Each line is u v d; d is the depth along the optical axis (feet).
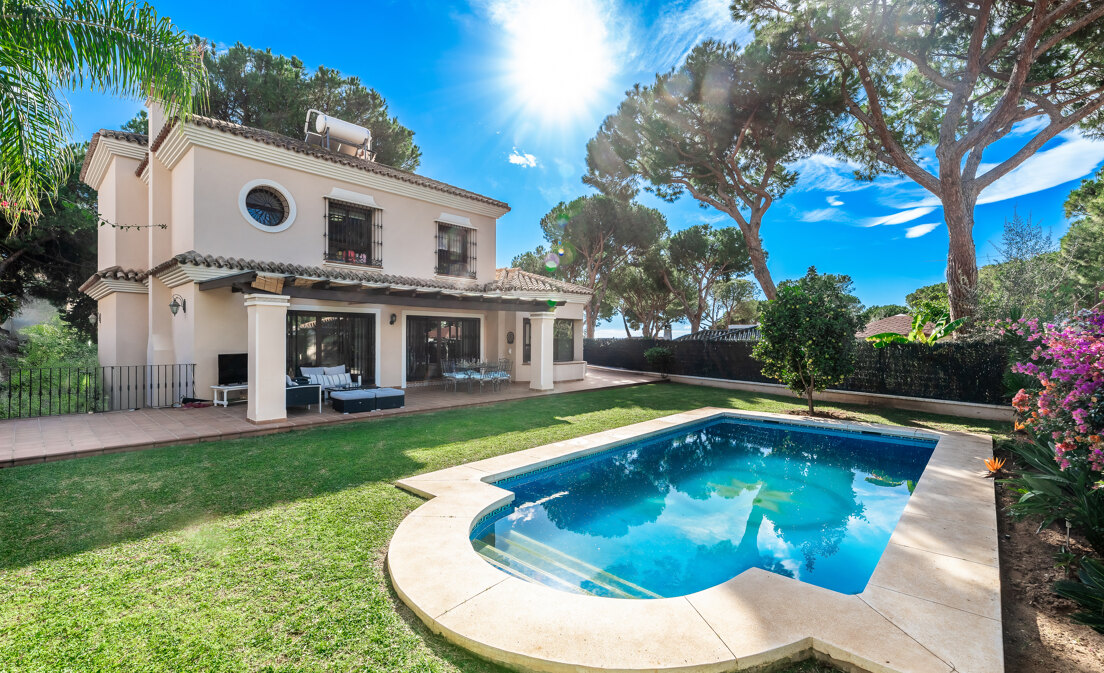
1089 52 44.27
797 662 9.27
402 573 11.70
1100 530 12.43
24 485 18.10
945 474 21.59
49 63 18.26
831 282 37.65
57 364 50.21
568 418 34.37
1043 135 46.98
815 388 37.27
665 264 98.99
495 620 9.84
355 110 72.79
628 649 8.97
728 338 63.87
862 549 16.42
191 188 35.06
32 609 10.09
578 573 14.21
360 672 8.41
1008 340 33.86
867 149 61.57
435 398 41.65
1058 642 9.68
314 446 24.71
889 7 45.85
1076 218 65.16
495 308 44.29
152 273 38.27
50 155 18.62
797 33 50.16
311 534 14.15
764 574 12.19
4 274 57.47
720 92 54.70
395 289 35.91
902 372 42.27
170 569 11.93
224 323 35.55
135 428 27.30
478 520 16.16
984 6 42.91
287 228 40.09
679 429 32.89
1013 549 14.16
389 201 47.11
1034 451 19.83
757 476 25.14
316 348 40.93
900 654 8.90
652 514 19.71
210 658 8.64
